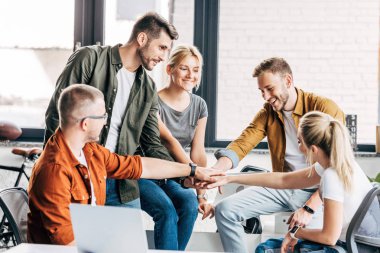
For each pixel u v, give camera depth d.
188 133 4.23
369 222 3.00
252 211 3.71
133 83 3.44
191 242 3.86
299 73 5.73
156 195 3.62
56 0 5.79
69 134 2.59
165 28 3.39
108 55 3.38
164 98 4.19
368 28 5.69
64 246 2.25
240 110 5.77
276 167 3.91
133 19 5.75
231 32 5.73
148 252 2.19
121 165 2.95
